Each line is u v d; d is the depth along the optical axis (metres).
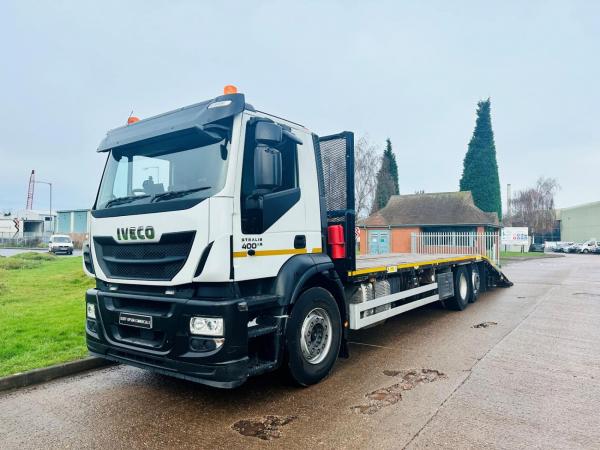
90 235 5.20
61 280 13.78
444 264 9.52
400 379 5.32
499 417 4.21
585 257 43.34
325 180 6.27
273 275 4.64
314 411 4.40
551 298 12.20
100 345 4.89
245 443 3.76
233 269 4.17
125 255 4.75
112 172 5.28
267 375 5.50
